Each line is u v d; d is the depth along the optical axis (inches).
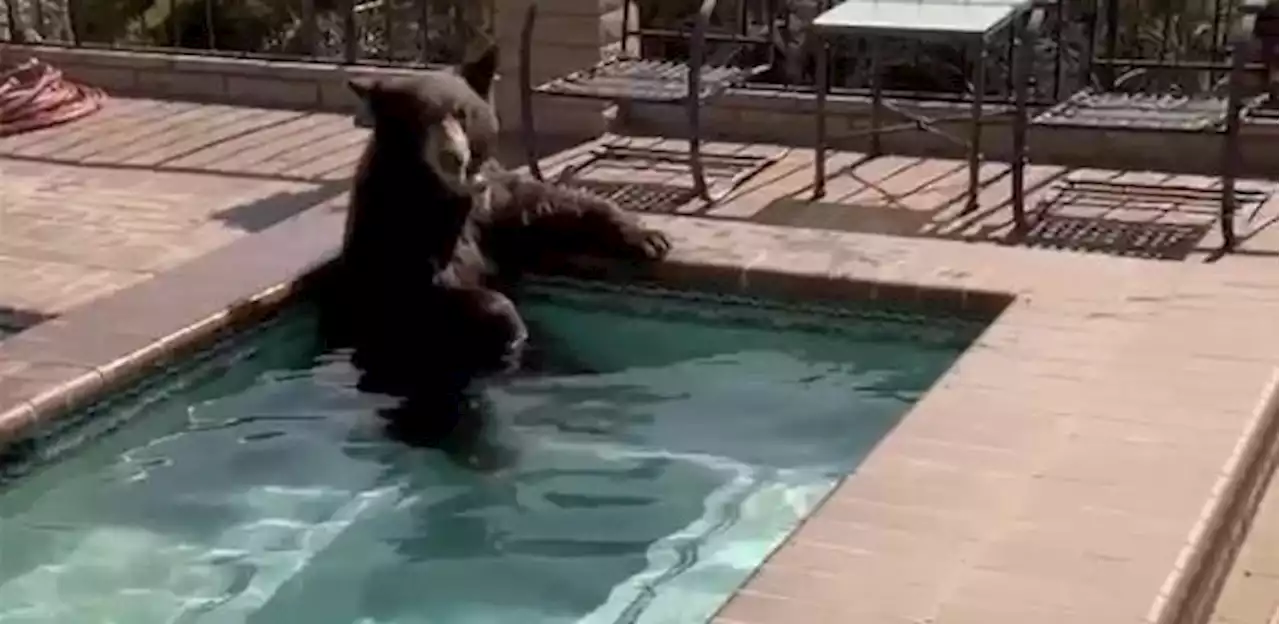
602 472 186.7
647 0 342.6
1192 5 332.5
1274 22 252.2
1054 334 198.4
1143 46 329.1
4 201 269.9
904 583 140.1
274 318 223.1
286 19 416.8
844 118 289.1
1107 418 173.3
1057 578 140.6
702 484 183.9
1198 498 154.8
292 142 301.1
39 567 169.5
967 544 146.8
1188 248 234.4
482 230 234.5
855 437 194.2
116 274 235.3
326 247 237.9
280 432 197.8
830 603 136.9
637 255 232.4
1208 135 248.2
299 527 176.9
